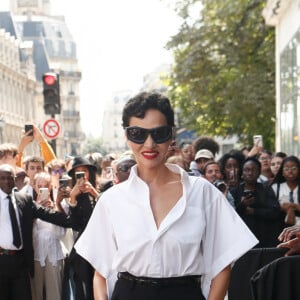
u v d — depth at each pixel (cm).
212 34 1966
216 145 938
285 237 378
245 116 1978
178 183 279
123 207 276
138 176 281
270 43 1995
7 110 5738
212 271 278
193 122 2172
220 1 1928
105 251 287
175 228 268
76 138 9931
